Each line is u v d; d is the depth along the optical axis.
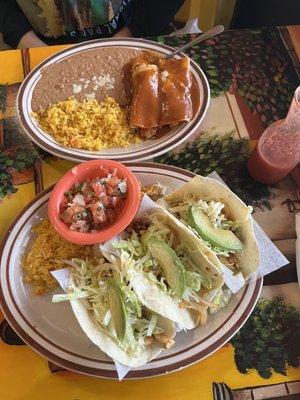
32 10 0.65
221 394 0.35
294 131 0.40
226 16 0.85
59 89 0.49
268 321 0.38
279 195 0.45
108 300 0.36
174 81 0.48
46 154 0.47
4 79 0.52
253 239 0.38
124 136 0.47
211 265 0.36
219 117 0.49
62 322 0.37
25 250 0.40
